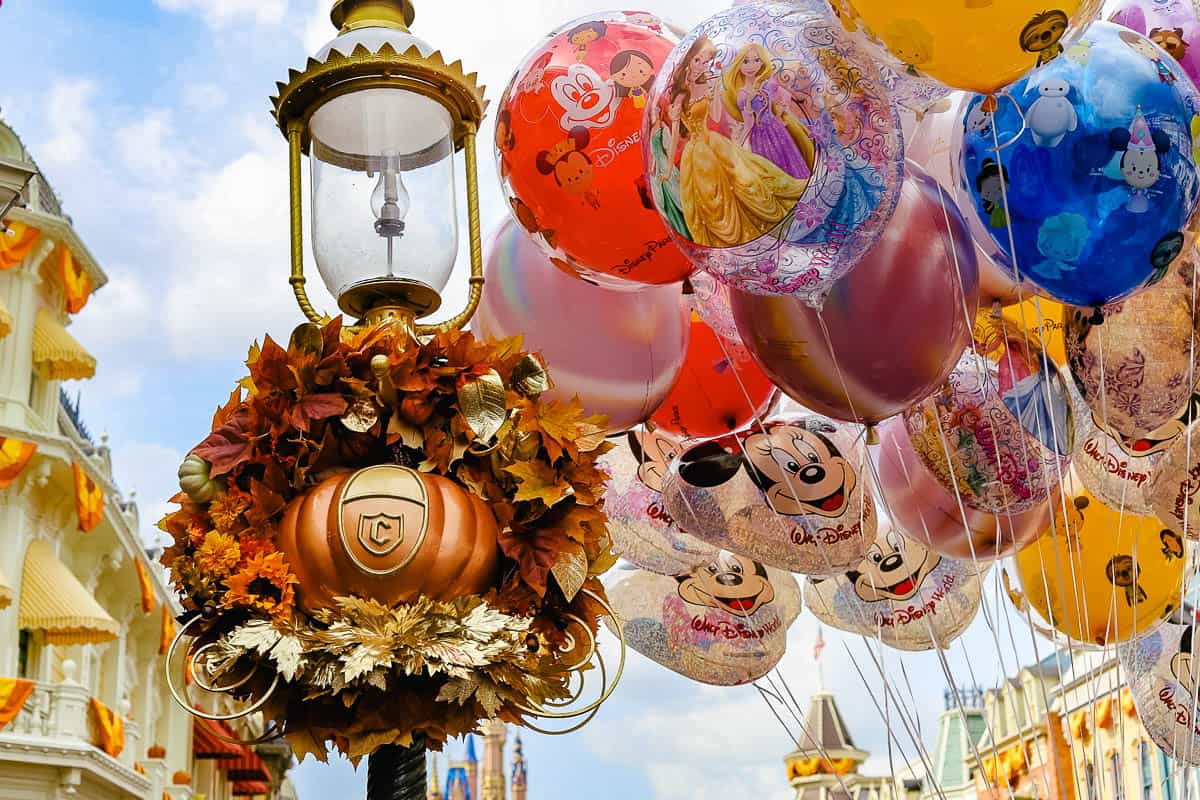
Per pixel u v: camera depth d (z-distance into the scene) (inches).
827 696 592.4
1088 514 185.8
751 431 176.1
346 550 92.2
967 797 876.6
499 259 160.9
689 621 199.0
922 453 166.7
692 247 127.3
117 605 911.7
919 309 137.6
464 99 110.5
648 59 142.6
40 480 719.1
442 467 98.0
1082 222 127.0
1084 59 128.4
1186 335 149.9
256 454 96.6
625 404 156.9
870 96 123.0
